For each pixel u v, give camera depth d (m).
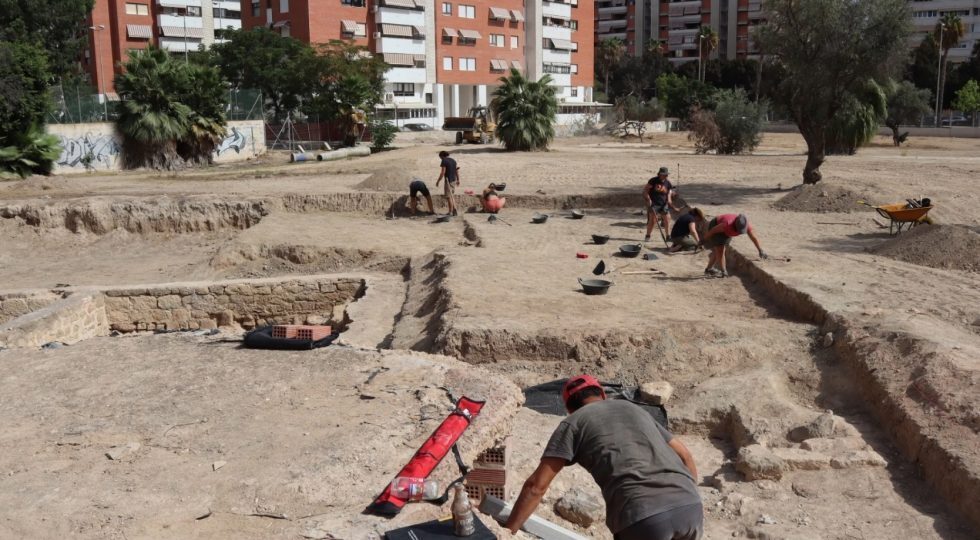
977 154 39.84
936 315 10.39
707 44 86.88
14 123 33.59
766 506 6.82
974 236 13.98
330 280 15.46
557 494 6.69
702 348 10.11
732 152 41.25
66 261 20.56
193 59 54.50
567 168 32.16
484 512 4.29
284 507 4.86
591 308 11.67
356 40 60.16
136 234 22.55
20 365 7.61
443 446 5.11
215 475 5.27
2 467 5.43
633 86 98.88
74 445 5.76
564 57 76.81
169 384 7.02
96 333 13.95
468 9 66.81
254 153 44.50
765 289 12.86
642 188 25.20
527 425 8.20
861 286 11.95
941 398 7.60
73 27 58.72
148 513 4.79
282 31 59.41
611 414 3.94
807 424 8.16
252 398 6.66
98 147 36.75
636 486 3.71
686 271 14.45
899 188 22.73
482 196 22.59
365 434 5.88
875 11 22.47
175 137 38.16
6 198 26.11
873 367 8.85
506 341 10.31
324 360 7.62
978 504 6.21
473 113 54.81
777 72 25.09
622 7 116.06
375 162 36.88
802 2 22.92
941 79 73.06
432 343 10.78
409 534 4.30
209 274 18.16
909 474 7.22
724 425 8.80
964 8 93.94
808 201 21.31
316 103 48.59
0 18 55.12
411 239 19.23
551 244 17.25
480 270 14.34
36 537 4.54
